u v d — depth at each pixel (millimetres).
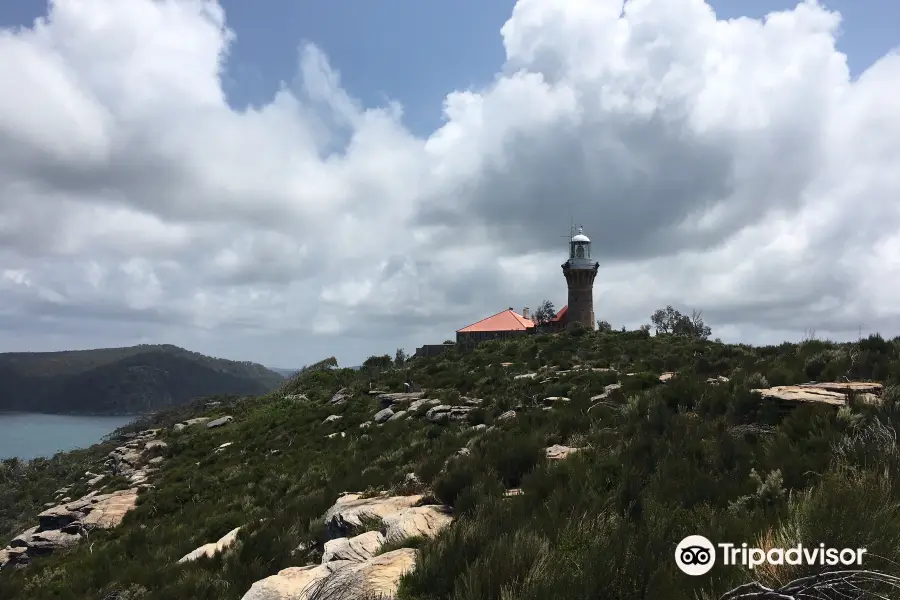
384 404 34969
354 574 6637
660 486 7809
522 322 87062
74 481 54812
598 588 4719
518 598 4723
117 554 18188
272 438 35688
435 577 5688
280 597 7352
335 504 13492
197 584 10859
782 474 7363
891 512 5156
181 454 41031
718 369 21172
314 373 61438
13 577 18938
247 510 19609
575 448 12445
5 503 54375
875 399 10367
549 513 7020
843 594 4039
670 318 74188
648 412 13336
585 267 79250
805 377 15172
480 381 34969
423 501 11133
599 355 38906
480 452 13031
